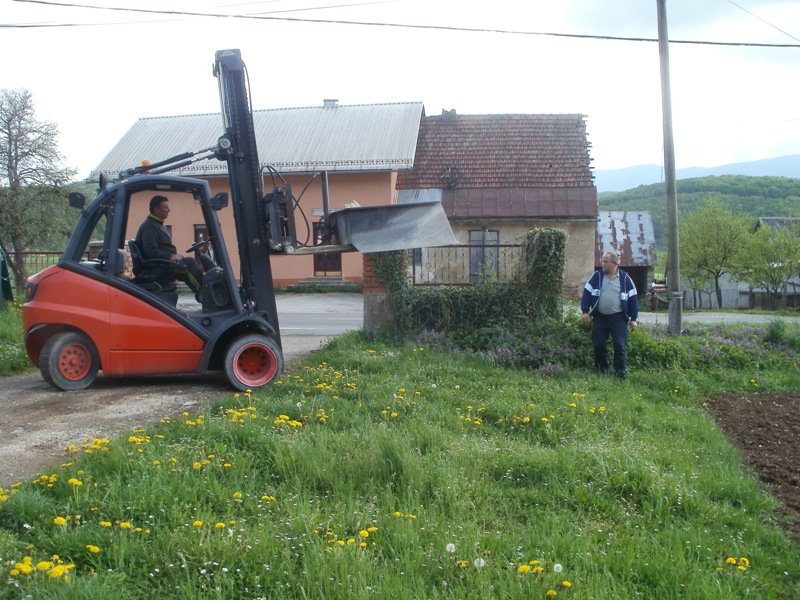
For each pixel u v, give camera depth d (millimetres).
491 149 32281
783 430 8633
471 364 11055
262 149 31641
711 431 8211
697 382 11102
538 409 8141
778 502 6219
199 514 4863
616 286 10938
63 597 3740
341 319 19859
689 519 5539
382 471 5844
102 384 9547
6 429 7359
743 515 5727
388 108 34562
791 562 4992
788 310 31703
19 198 27359
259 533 4570
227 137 9570
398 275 12664
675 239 14039
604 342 11125
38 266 23500
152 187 9258
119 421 7637
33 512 4809
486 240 29641
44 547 4395
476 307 12586
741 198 78750
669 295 14102
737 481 6359
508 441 7117
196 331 9156
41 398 8695
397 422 7480
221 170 30141
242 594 4047
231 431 6496
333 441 6453
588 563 4598
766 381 11250
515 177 30875
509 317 12594
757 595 4457
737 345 12656
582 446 6848
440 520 5074
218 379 9891
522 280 12609
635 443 7223
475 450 6578
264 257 9836
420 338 12320
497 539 4852
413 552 4531
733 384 11227
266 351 9352
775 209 71875
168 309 9133
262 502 5188
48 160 28156
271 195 9633
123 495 5055
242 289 9820
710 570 4684
